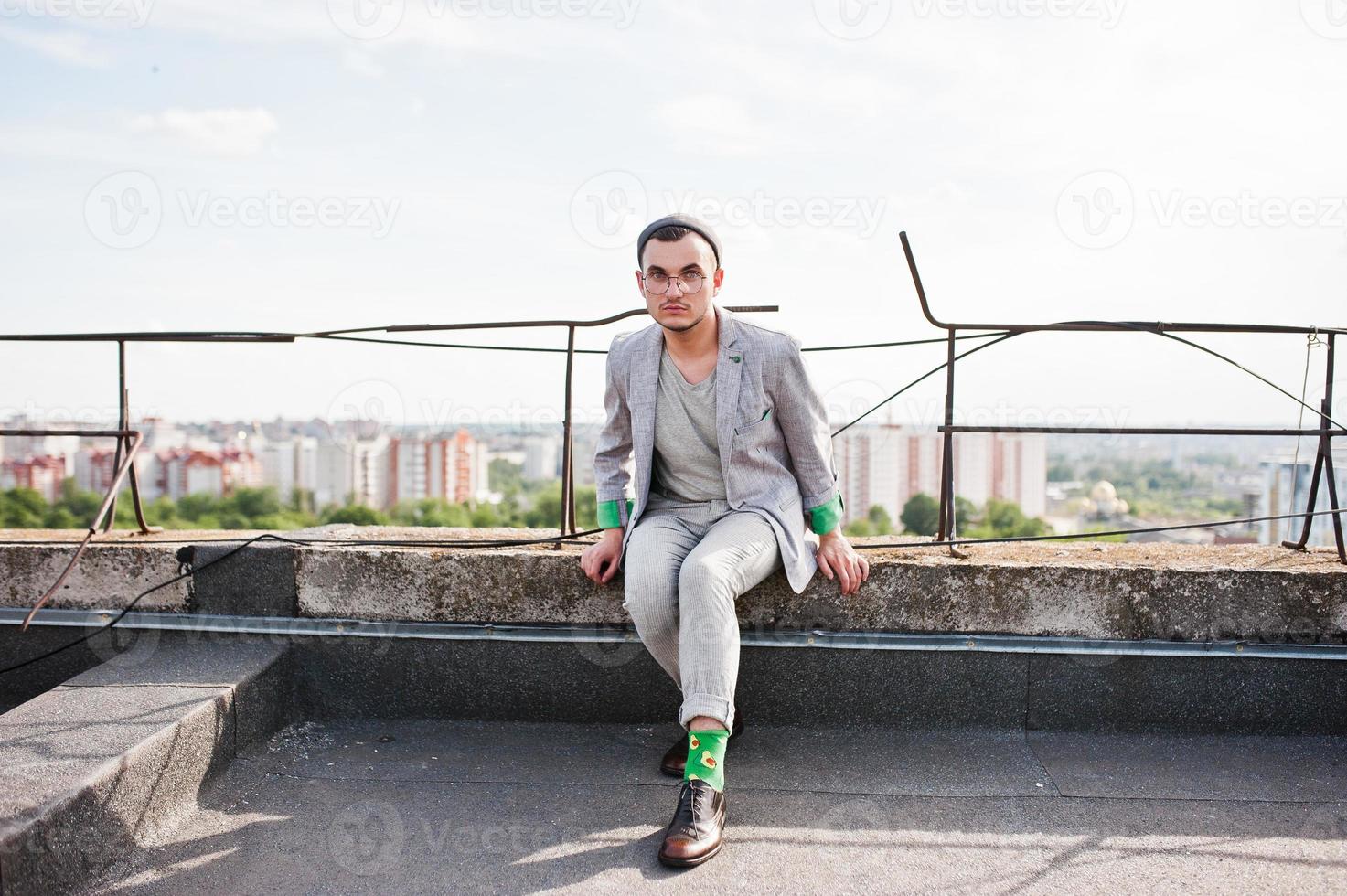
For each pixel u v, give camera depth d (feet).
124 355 9.14
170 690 6.93
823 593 7.72
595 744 7.66
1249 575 7.57
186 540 8.61
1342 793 6.73
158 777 6.06
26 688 8.41
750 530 6.70
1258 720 7.73
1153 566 7.68
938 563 7.72
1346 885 5.48
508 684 8.07
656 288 6.45
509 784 6.89
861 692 7.88
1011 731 7.82
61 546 8.31
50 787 5.25
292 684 8.09
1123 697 7.74
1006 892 5.40
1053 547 8.90
